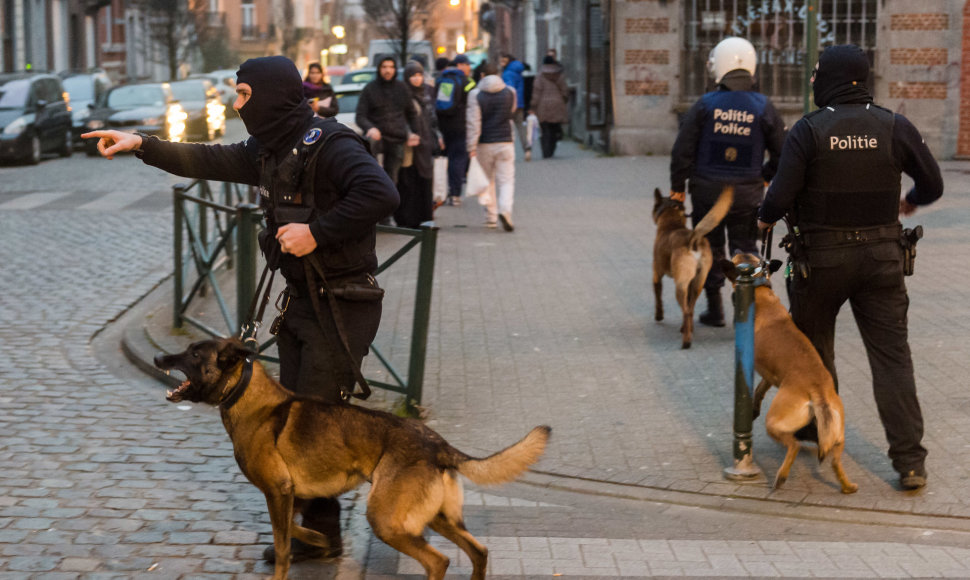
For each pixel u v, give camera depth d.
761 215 5.41
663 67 21.56
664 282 9.99
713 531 4.82
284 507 3.96
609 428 6.11
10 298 9.42
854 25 20.00
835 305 5.36
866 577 4.32
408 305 8.82
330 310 4.23
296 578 4.27
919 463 5.14
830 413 5.01
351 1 61.22
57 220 13.98
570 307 9.04
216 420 6.27
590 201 15.59
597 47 23.31
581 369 7.25
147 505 4.96
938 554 4.54
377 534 3.85
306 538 4.31
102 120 24.53
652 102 21.75
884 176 5.12
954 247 11.17
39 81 23.02
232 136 31.02
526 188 17.25
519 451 3.85
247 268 7.04
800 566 4.44
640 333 8.19
